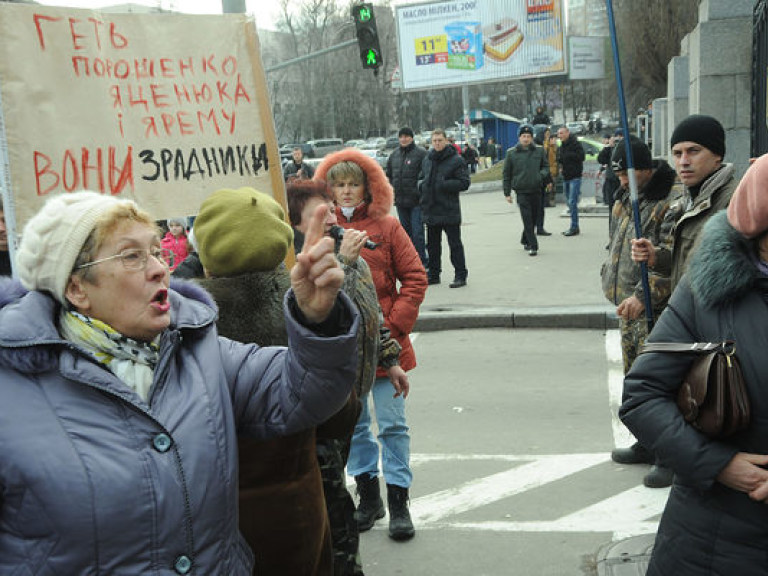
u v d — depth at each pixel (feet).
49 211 6.09
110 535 5.53
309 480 8.09
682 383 7.59
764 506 7.12
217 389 6.24
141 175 12.11
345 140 255.09
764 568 7.16
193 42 12.59
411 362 14.32
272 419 6.68
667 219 15.26
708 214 12.07
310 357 6.16
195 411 6.03
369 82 256.52
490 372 24.32
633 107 146.30
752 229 7.16
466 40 110.11
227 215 8.20
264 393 6.70
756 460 7.07
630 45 103.40
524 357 25.79
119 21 12.00
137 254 6.06
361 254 13.98
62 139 11.39
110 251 5.99
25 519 5.55
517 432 19.07
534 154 42.39
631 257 15.96
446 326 30.19
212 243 8.16
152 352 6.24
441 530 14.37
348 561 9.96
